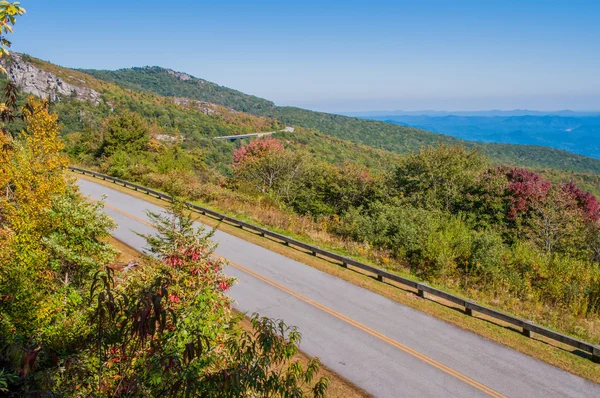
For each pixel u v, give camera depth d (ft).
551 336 36.94
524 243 66.64
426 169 99.96
